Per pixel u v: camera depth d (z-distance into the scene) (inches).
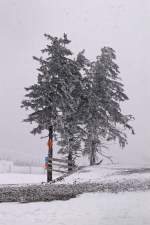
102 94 1854.1
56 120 1589.6
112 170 1379.2
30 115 1614.2
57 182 1273.4
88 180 1194.6
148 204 778.2
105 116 1833.2
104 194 900.0
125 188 957.8
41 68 1624.0
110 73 1892.2
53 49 1649.9
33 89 1603.1
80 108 1782.7
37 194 928.3
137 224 644.1
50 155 1592.0
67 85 1609.3
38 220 690.8
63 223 665.6
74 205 796.0
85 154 1813.5
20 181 1723.7
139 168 1428.4
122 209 743.7
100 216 698.8
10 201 864.3
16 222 681.6
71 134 1717.5
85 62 1793.8
